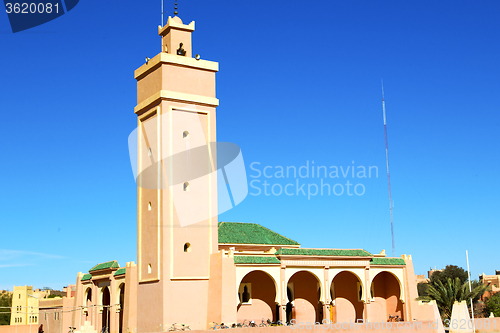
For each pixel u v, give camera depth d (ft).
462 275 333.62
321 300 175.83
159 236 167.84
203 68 181.16
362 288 184.14
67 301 248.32
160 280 164.96
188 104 176.96
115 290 201.67
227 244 183.62
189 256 168.96
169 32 181.98
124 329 183.42
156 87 177.17
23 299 370.73
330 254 177.99
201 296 167.94
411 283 190.90
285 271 171.22
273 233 200.64
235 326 158.92
